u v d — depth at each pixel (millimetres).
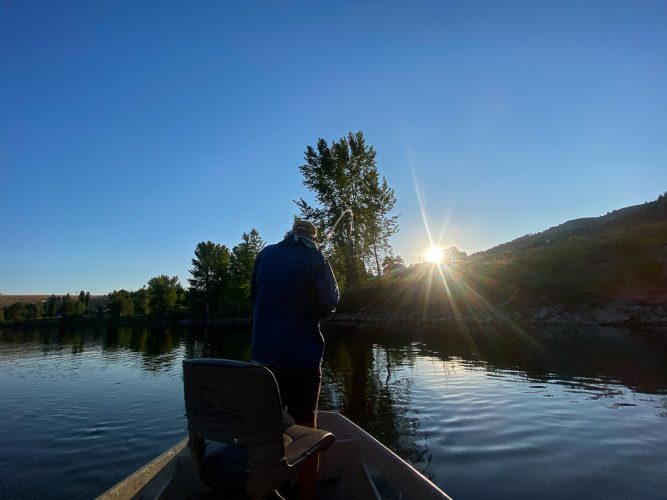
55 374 17297
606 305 27922
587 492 4504
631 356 14031
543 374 11383
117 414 9938
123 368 18750
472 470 5172
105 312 108062
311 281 2547
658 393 8797
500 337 21906
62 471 6500
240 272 73125
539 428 6703
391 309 37344
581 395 8828
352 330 30938
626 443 5906
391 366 13820
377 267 42906
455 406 8320
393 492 2629
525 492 4547
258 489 1798
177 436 8102
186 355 23719
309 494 2344
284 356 2395
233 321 75750
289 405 2428
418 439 6441
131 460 6926
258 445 1812
